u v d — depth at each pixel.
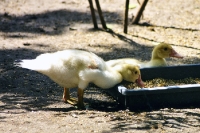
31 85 12.63
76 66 10.78
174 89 10.80
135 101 10.77
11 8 20.45
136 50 16.03
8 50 15.64
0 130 9.40
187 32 18.09
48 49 15.91
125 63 12.05
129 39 17.16
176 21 19.34
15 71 13.62
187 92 10.96
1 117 10.20
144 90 10.62
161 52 13.05
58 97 11.85
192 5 21.33
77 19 19.27
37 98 11.69
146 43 16.80
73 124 9.80
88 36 17.39
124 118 10.21
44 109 10.88
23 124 9.77
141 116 10.34
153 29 18.23
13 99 11.55
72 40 16.95
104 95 12.05
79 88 10.91
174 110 10.76
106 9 20.66
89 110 10.84
